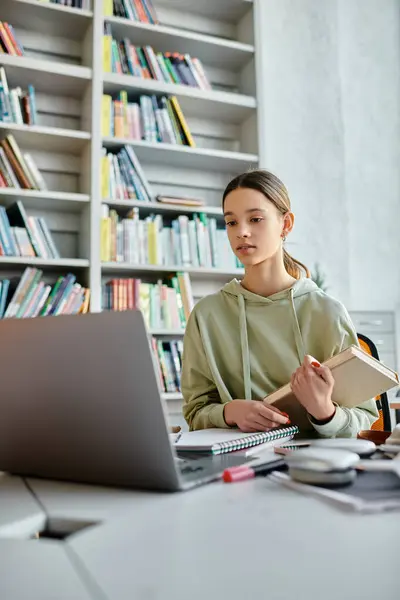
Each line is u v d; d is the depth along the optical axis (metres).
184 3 3.15
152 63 2.80
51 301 2.38
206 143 3.20
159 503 0.49
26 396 0.61
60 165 2.74
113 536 0.39
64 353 0.57
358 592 0.28
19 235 2.38
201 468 0.62
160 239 2.66
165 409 0.52
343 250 3.69
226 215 1.11
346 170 3.86
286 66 3.67
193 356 1.18
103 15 2.69
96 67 2.62
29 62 2.49
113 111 2.67
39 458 0.62
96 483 0.59
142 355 0.52
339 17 3.95
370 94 4.01
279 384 1.12
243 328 1.14
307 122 3.68
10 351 0.61
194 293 2.98
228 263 2.80
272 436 0.83
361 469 0.59
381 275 3.87
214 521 0.43
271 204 1.08
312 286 1.17
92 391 0.55
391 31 4.10
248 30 3.19
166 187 3.05
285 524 0.41
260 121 3.04
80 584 0.30
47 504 0.50
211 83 3.23
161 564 0.33
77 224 2.75
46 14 2.63
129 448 0.54
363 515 0.44
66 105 2.79
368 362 0.81
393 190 4.00
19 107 2.47
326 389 0.80
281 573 0.31
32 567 0.33
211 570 0.32
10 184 2.40
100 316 0.54
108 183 2.60
